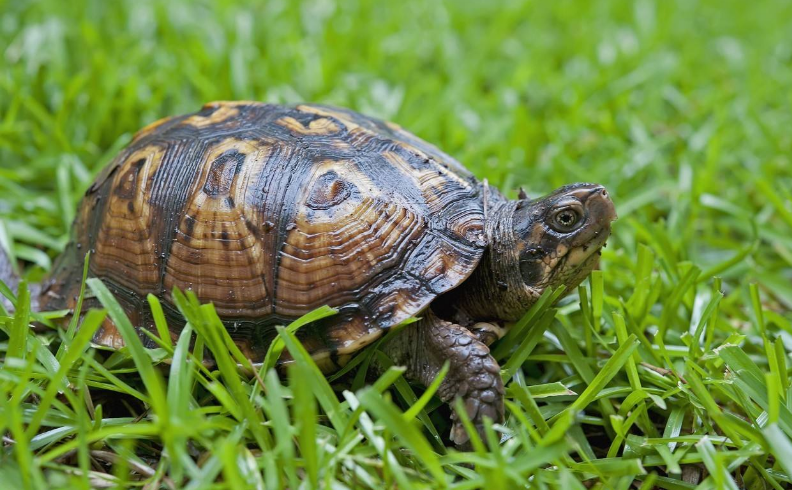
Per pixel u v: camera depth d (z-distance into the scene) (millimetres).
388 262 366
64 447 332
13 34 598
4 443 350
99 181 410
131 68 549
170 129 401
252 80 562
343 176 374
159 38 626
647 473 365
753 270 446
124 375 383
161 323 360
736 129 568
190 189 378
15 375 348
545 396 370
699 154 545
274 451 335
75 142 511
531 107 615
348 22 699
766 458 359
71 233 420
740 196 508
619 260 445
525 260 374
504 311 382
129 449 350
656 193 499
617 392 376
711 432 371
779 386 363
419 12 764
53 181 497
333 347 361
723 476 341
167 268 377
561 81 639
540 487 340
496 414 356
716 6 901
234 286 371
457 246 371
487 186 396
